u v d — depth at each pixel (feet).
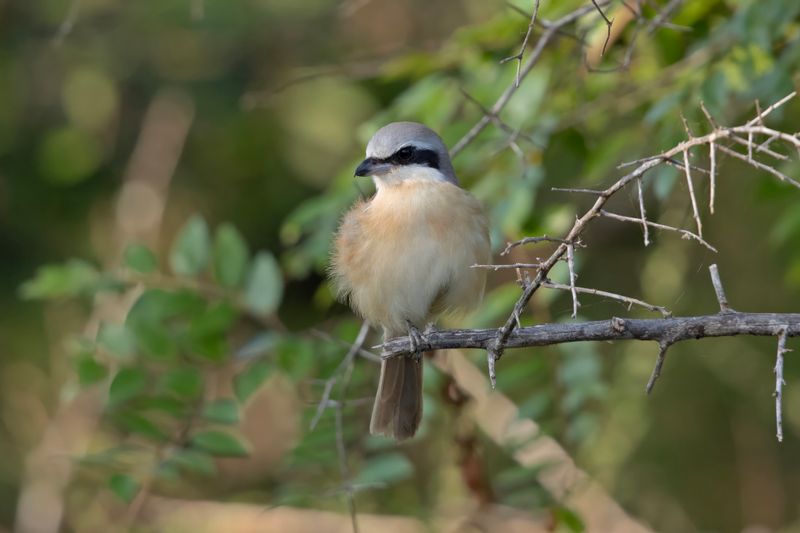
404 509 41.68
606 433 41.32
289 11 50.93
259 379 33.14
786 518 46.44
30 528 49.03
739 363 45.93
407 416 31.78
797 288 41.91
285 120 51.06
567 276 31.68
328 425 33.06
